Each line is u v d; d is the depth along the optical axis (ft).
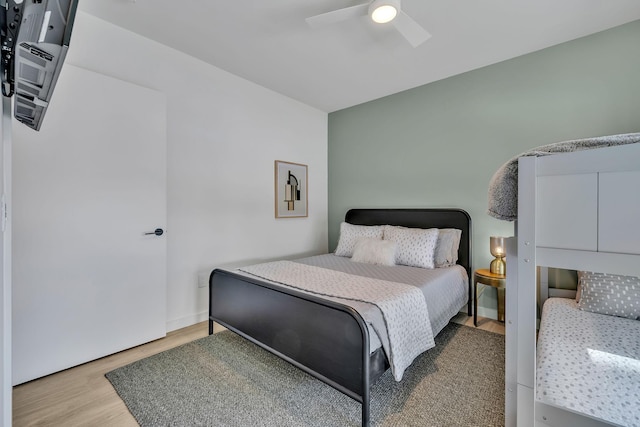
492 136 9.06
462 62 8.84
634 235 2.19
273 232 11.18
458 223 9.62
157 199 7.60
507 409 2.86
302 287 6.24
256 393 5.47
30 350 5.74
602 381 3.23
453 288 8.11
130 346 7.12
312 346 5.28
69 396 5.34
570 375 3.37
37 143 5.78
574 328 4.93
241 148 10.01
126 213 7.03
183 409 5.01
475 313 8.61
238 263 9.95
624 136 2.29
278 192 11.30
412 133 10.85
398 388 5.62
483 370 6.24
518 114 8.59
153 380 5.85
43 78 2.93
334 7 6.41
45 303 5.90
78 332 6.32
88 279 6.46
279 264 8.75
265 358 6.74
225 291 7.35
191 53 8.38
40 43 2.45
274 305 6.02
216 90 9.23
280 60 8.72
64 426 4.61
